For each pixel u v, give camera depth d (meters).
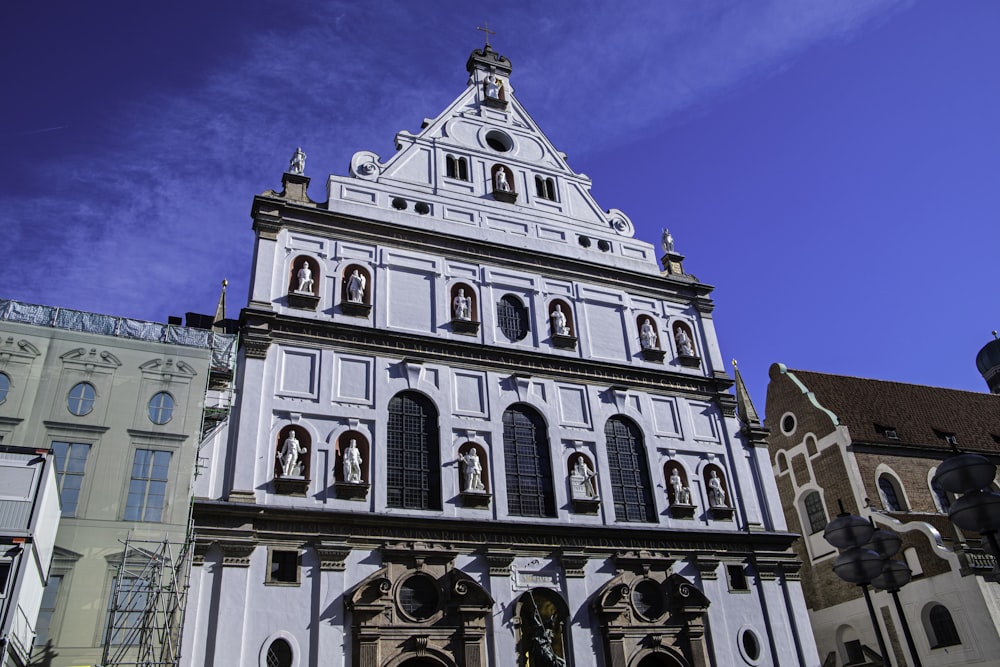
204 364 31.19
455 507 32.69
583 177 46.09
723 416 41.16
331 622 28.36
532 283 40.28
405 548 30.62
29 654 24.11
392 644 28.81
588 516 35.12
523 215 42.25
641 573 34.47
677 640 33.72
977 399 59.28
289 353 33.09
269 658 27.25
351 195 38.44
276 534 29.20
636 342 41.53
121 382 29.64
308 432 31.77
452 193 40.94
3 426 27.45
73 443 28.09
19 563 22.00
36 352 28.92
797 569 37.97
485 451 34.59
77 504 27.19
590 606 32.75
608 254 43.62
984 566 39.69
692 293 44.81
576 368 38.69
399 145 41.34
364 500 31.16
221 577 27.72
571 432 36.97
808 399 51.69
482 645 30.06
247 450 30.31
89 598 26.00
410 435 33.66
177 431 29.59
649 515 36.81
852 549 21.00
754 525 38.34
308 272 35.09
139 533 27.41
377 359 34.47
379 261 36.97
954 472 17.02
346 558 29.69
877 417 51.97
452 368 35.88
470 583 30.75
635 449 38.38
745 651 34.88
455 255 38.91
